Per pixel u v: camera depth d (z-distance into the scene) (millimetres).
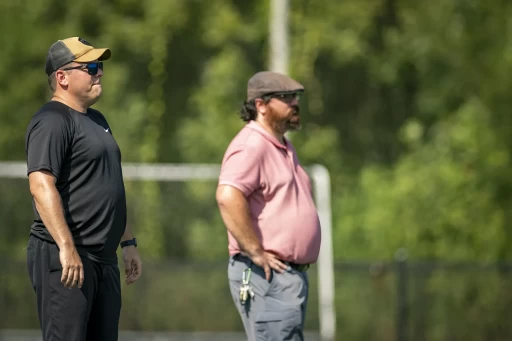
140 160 59344
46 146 15062
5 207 34312
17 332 34188
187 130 61125
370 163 67625
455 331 42000
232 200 17438
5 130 60000
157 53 61438
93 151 15492
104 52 15930
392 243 57625
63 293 15305
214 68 61312
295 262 17859
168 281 35281
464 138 59344
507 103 60031
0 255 34344
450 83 63125
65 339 15328
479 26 61562
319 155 64750
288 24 41125
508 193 58781
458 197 57969
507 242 57938
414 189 58281
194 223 36594
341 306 42562
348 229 59344
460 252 57219
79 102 15805
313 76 64938
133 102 60469
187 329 35094
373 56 66062
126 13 62875
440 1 62906
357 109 69562
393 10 66188
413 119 65562
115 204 15734
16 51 60719
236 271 17953
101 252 15625
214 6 62438
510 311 42156
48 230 14820
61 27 61438
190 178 35031
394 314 41812
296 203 17922
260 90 18125
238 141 17922
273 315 17703
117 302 16016
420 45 63250
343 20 62812
